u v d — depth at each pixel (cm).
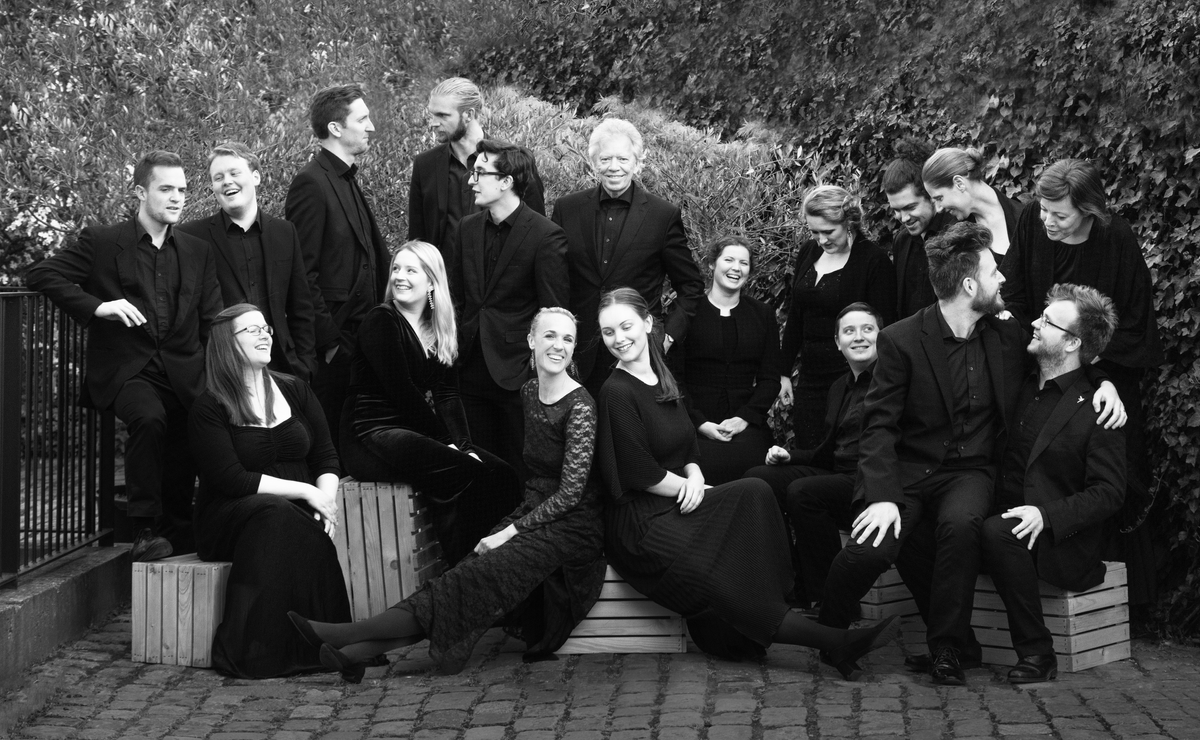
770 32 825
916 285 540
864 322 520
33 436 499
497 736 389
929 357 465
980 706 411
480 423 561
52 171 824
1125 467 455
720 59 858
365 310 588
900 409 466
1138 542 503
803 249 585
